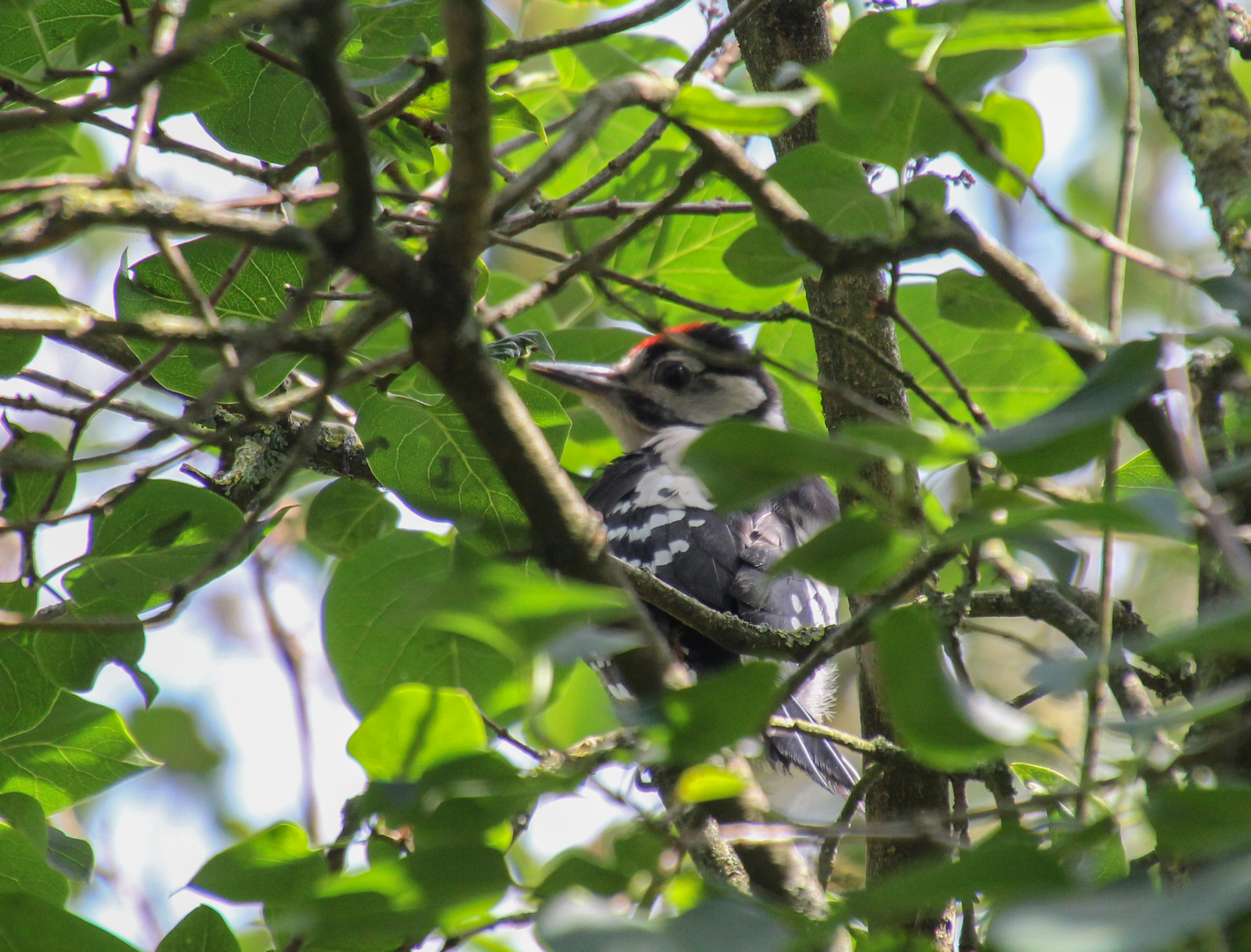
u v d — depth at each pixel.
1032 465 3.26
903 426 3.18
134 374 5.44
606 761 3.83
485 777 3.82
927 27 4.77
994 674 12.85
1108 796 4.44
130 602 6.23
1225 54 6.02
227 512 6.30
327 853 4.60
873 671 7.71
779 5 8.08
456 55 3.88
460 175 4.06
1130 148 5.48
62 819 10.45
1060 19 4.48
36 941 4.26
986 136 5.12
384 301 4.43
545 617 2.95
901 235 5.21
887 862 7.36
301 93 6.63
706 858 5.08
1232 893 2.15
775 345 9.55
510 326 9.77
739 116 4.81
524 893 3.59
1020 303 5.11
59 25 6.33
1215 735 3.96
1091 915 2.20
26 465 4.68
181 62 3.74
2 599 6.11
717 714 3.45
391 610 7.42
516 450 4.65
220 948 5.56
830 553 3.59
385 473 7.20
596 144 9.92
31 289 5.35
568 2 9.30
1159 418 4.29
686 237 8.78
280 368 6.21
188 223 3.95
